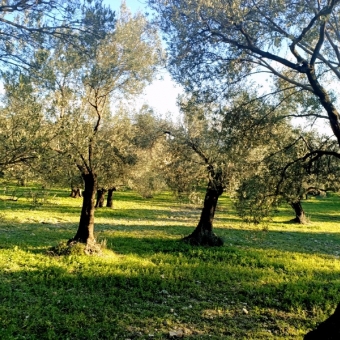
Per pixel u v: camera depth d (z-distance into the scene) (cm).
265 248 2058
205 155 1856
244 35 804
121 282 1224
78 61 1193
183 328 906
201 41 845
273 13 767
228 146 1005
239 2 773
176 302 1102
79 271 1330
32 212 3050
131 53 1478
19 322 866
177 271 1412
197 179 1898
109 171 1847
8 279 1189
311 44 912
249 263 1645
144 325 912
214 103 978
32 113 935
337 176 1006
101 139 1641
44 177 1296
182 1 818
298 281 1341
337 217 4219
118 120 1747
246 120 974
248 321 976
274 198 1039
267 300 1126
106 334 841
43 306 981
